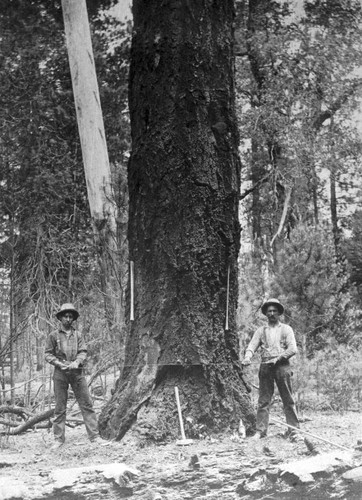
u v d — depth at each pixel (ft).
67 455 29.96
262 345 34.22
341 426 36.73
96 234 55.36
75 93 60.90
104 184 56.85
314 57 92.84
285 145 90.07
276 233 84.38
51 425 39.60
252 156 93.04
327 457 26.17
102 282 50.90
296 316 53.78
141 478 25.20
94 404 45.16
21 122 86.02
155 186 35.12
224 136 35.94
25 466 27.63
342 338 55.26
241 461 27.25
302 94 92.89
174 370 33.81
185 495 25.04
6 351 40.73
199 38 35.91
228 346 35.09
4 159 82.38
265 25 96.78
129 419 33.06
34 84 87.45
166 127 35.27
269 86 92.63
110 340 43.32
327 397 47.98
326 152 92.32
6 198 75.05
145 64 35.94
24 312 44.34
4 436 36.19
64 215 80.59
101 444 32.04
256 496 25.03
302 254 56.08
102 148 59.82
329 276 56.80
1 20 89.45
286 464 25.76
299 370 46.60
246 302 51.31
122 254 48.52
